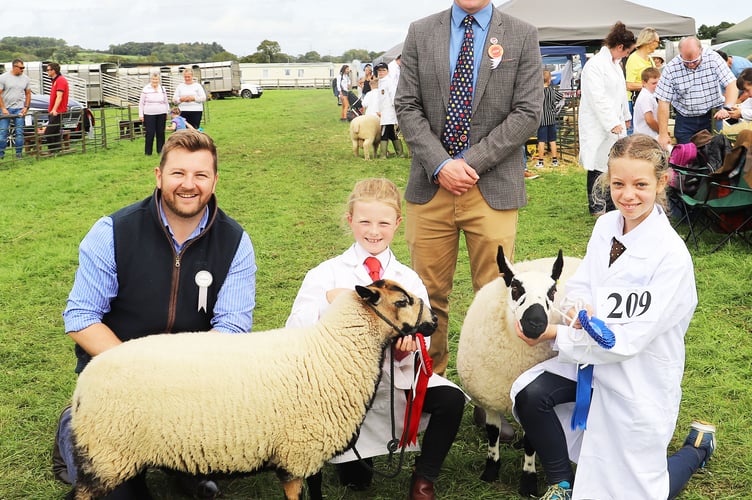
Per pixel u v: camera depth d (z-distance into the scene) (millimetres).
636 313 3029
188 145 3246
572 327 3172
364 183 3643
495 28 4266
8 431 4266
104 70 34812
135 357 2906
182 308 3471
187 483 3611
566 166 13406
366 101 16328
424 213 4504
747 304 6121
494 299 3725
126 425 2848
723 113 9016
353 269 3674
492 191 4344
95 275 3359
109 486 2934
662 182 3145
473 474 3812
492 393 3703
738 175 7605
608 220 3340
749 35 18516
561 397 3299
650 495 3080
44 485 3709
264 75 76000
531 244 8242
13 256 8477
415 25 4496
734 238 7953
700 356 5156
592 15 14969
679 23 14867
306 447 3031
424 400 3500
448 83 4332
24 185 13016
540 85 4285
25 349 5617
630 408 3094
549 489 3229
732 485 3637
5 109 16188
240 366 2965
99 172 14469
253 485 3723
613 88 9078
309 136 21078
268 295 6906
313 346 3111
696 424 3648
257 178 13766
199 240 3453
